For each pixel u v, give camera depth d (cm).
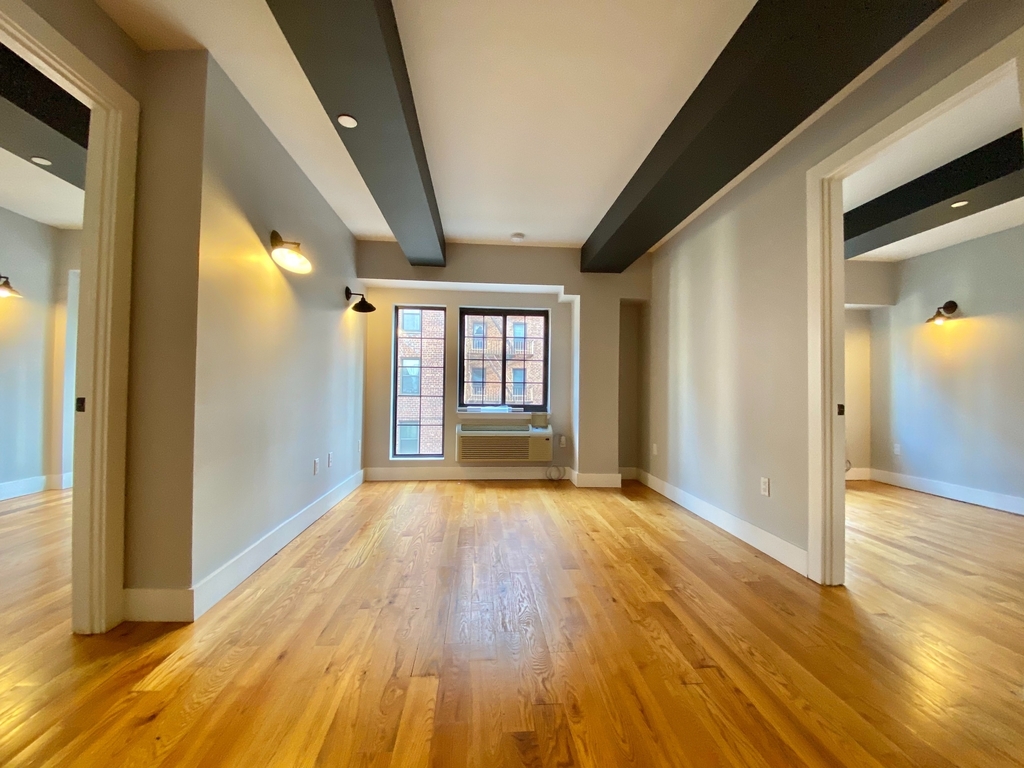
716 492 318
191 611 175
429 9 159
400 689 135
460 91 205
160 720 120
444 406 485
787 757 110
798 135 236
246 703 128
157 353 176
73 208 362
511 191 312
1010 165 229
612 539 283
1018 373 364
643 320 472
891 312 470
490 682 139
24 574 215
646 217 298
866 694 135
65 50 145
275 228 249
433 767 106
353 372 417
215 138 188
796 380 238
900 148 242
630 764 108
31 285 389
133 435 175
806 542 228
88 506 165
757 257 274
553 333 486
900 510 364
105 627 166
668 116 224
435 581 217
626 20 164
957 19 152
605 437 449
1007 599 200
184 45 177
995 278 380
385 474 471
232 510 207
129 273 174
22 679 137
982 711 128
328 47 151
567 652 156
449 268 431
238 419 212
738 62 169
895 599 200
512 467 481
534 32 170
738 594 205
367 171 239
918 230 309
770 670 147
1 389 369
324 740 114
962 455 402
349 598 198
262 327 235
